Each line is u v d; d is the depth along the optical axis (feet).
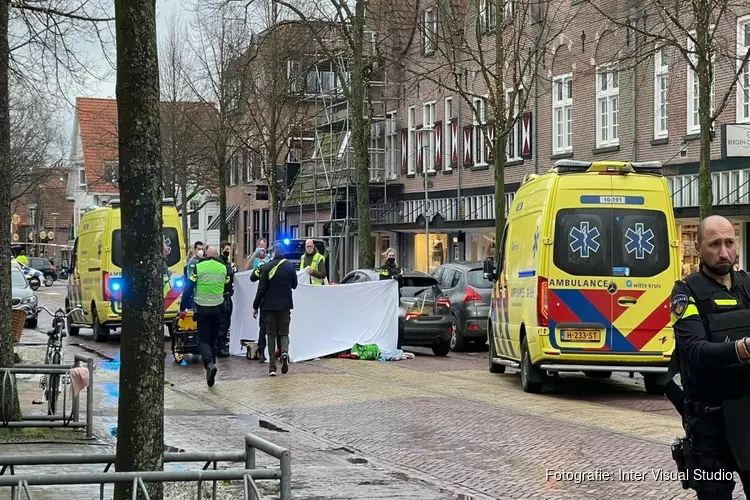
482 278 81.30
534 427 42.16
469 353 78.79
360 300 72.02
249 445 21.07
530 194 55.31
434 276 86.12
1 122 38.19
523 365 54.13
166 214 87.15
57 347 47.09
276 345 65.87
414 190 150.61
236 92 129.08
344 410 47.60
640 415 45.39
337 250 165.07
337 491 30.96
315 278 78.95
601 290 50.78
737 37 86.43
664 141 98.02
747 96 84.38
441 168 142.51
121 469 21.76
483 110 130.41
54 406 41.50
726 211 84.12
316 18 106.83
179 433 41.45
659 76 99.04
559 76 114.32
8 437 37.88
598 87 107.65
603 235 51.01
